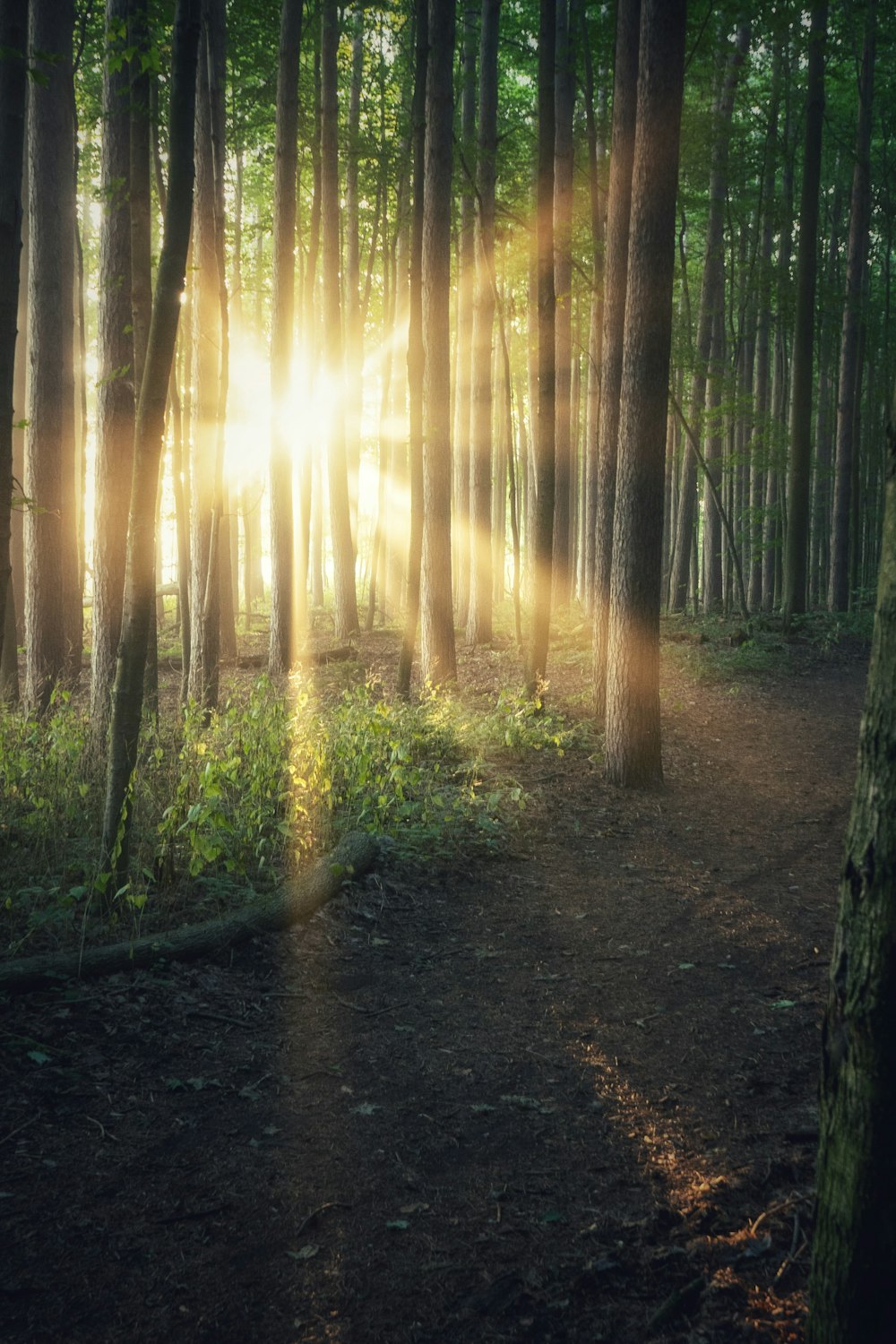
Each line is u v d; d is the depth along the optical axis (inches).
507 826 312.3
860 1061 73.3
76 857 233.6
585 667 593.0
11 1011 163.2
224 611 701.3
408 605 450.0
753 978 208.2
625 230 468.4
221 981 187.6
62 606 459.5
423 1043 173.3
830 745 446.9
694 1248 114.6
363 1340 100.5
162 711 480.1
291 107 566.3
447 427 538.0
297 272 1053.2
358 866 249.8
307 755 305.9
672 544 1079.6
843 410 850.1
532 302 727.1
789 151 844.0
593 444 733.3
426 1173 132.7
